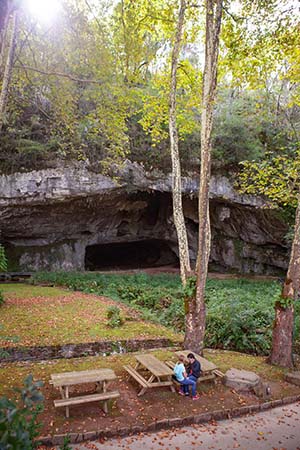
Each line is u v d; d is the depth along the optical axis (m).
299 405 6.28
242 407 5.84
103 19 10.33
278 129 18.64
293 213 19.58
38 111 17.52
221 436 4.98
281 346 8.34
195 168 20.39
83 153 18.39
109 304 14.25
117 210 24.19
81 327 10.52
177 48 8.91
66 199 20.11
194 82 10.65
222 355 8.86
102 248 30.41
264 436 5.03
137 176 20.19
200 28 10.15
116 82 10.55
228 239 25.34
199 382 6.73
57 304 13.55
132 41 10.06
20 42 10.00
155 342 9.80
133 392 6.19
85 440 4.68
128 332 10.37
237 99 19.73
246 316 10.42
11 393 5.79
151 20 10.01
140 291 16.73
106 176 19.69
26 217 21.22
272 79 17.36
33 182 18.72
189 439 4.86
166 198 24.88
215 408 5.78
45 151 18.17
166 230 27.28
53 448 4.41
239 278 21.55
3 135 17.36
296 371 7.82
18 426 1.94
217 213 23.94
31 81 11.56
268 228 21.77
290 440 4.93
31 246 23.77
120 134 12.48
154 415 5.41
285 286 8.47
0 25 3.42
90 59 10.38
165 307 14.28
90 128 16.06
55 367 7.26
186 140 19.02
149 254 32.25
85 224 24.20
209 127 8.07
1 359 7.91
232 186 20.30
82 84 12.59
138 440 4.75
